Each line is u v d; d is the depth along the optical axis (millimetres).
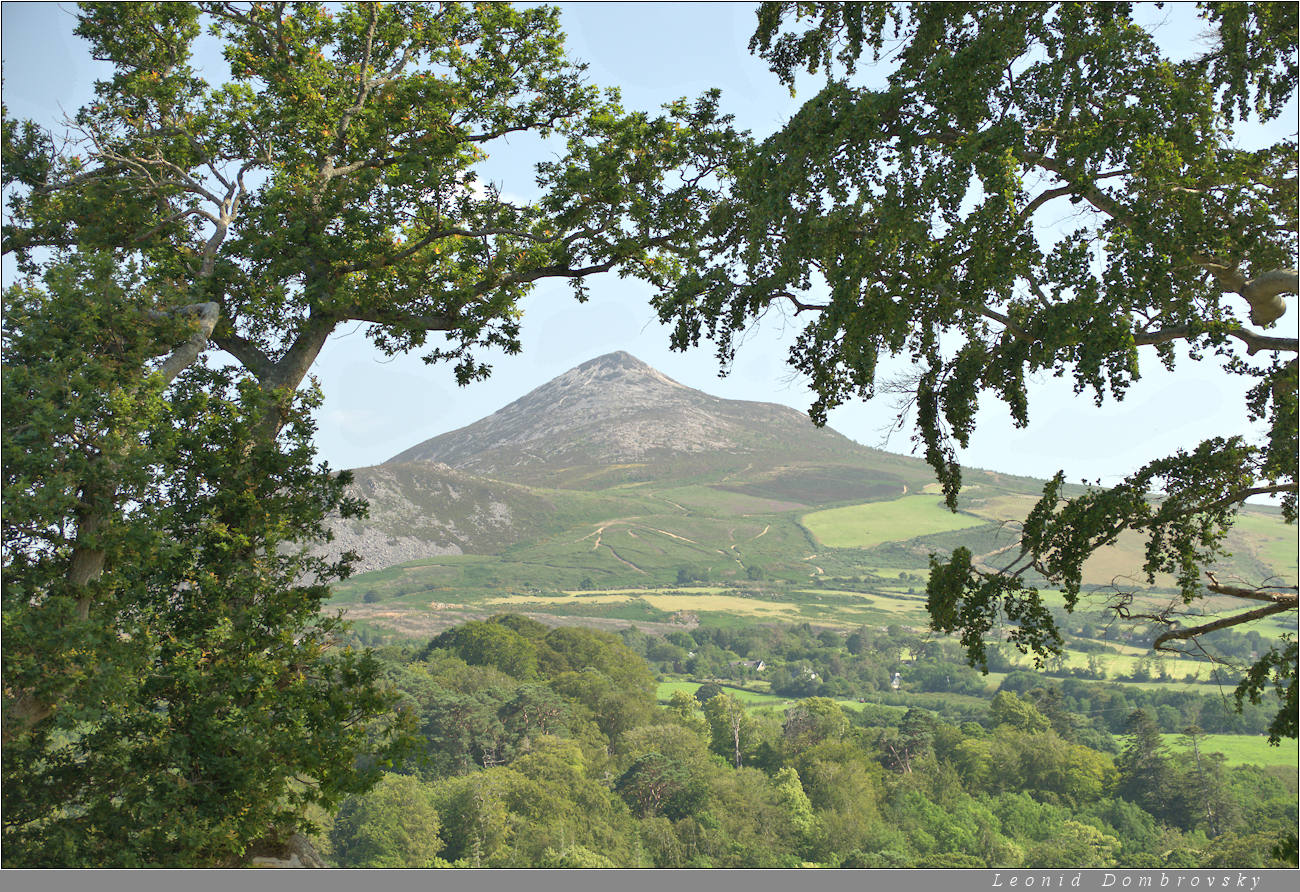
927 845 109000
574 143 29562
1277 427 20016
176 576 21828
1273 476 20031
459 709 109062
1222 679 172000
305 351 26719
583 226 28938
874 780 118688
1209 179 20406
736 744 130875
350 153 29156
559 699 122125
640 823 103125
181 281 25359
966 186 20312
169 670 20453
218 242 26484
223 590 21797
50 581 18797
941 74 21641
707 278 25484
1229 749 132875
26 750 19531
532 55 29625
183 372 24594
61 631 17328
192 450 22625
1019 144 20594
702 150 28766
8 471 18188
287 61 28906
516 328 29828
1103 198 21016
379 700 22484
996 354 23188
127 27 27500
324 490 24828
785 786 111938
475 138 29609
